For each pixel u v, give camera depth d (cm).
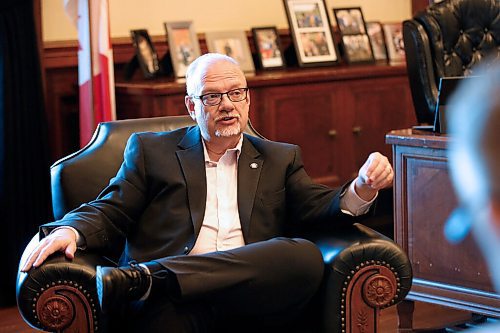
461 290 286
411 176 296
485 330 68
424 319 348
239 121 244
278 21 497
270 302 215
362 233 229
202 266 210
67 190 258
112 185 246
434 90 347
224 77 243
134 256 240
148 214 244
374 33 514
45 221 390
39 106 385
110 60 387
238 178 246
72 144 422
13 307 385
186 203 242
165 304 210
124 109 410
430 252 293
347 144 459
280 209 247
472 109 61
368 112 466
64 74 416
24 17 377
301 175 252
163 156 248
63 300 208
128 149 252
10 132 377
